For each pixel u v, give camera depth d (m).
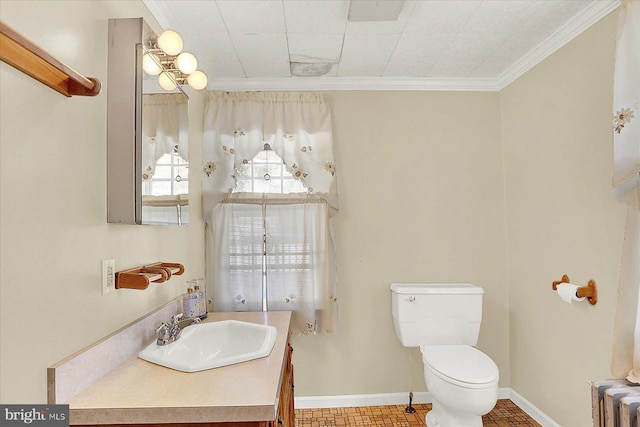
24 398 0.88
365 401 2.55
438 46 2.17
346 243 2.59
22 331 0.88
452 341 2.37
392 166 2.63
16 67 0.85
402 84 2.64
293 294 2.46
